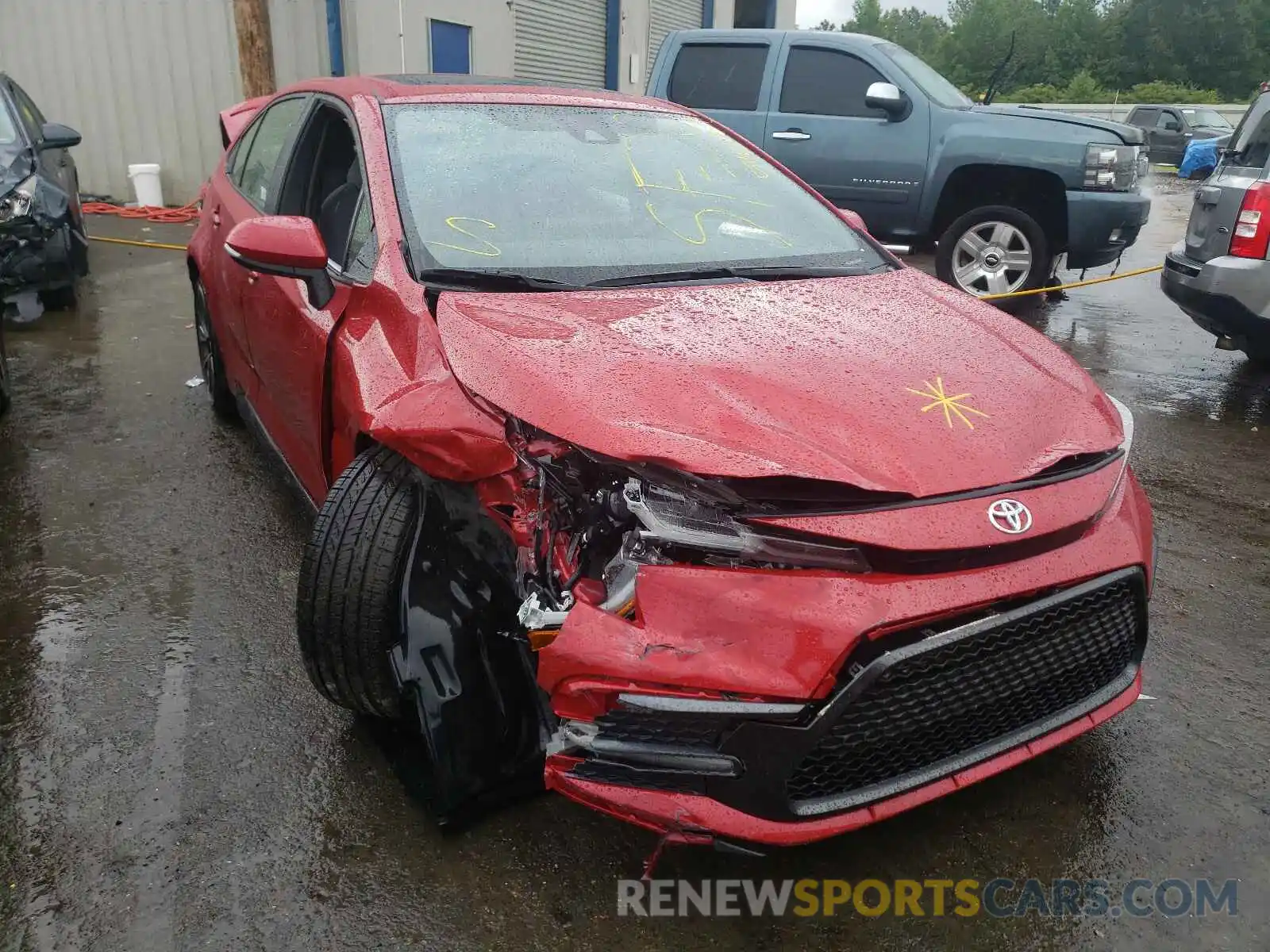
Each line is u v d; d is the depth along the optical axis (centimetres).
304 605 249
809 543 204
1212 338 764
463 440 230
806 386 235
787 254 329
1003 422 236
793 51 817
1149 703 306
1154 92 5169
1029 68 7225
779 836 204
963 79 7006
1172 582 383
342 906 225
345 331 285
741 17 1989
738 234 331
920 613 200
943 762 219
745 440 212
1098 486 235
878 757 210
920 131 776
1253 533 427
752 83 828
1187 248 630
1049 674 226
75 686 302
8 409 528
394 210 300
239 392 450
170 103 1198
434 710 233
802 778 205
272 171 405
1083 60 7138
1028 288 780
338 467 297
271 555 385
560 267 293
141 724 285
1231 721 298
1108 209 749
